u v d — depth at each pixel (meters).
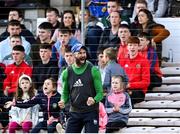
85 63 24.08
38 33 28.39
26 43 28.06
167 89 27.00
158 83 26.97
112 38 27.70
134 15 29.02
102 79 26.58
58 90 26.09
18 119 25.83
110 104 25.78
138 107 26.58
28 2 32.97
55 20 28.80
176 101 26.70
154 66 27.03
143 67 26.64
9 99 26.81
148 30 27.75
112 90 25.83
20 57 27.22
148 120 25.94
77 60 24.00
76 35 28.14
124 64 26.80
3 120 26.41
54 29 28.67
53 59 27.22
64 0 32.88
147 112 26.25
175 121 25.80
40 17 32.31
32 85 26.05
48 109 25.67
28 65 27.39
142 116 26.28
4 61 28.09
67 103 24.58
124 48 26.98
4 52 28.16
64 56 26.86
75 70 24.08
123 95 25.77
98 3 29.59
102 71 26.73
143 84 26.53
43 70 27.11
